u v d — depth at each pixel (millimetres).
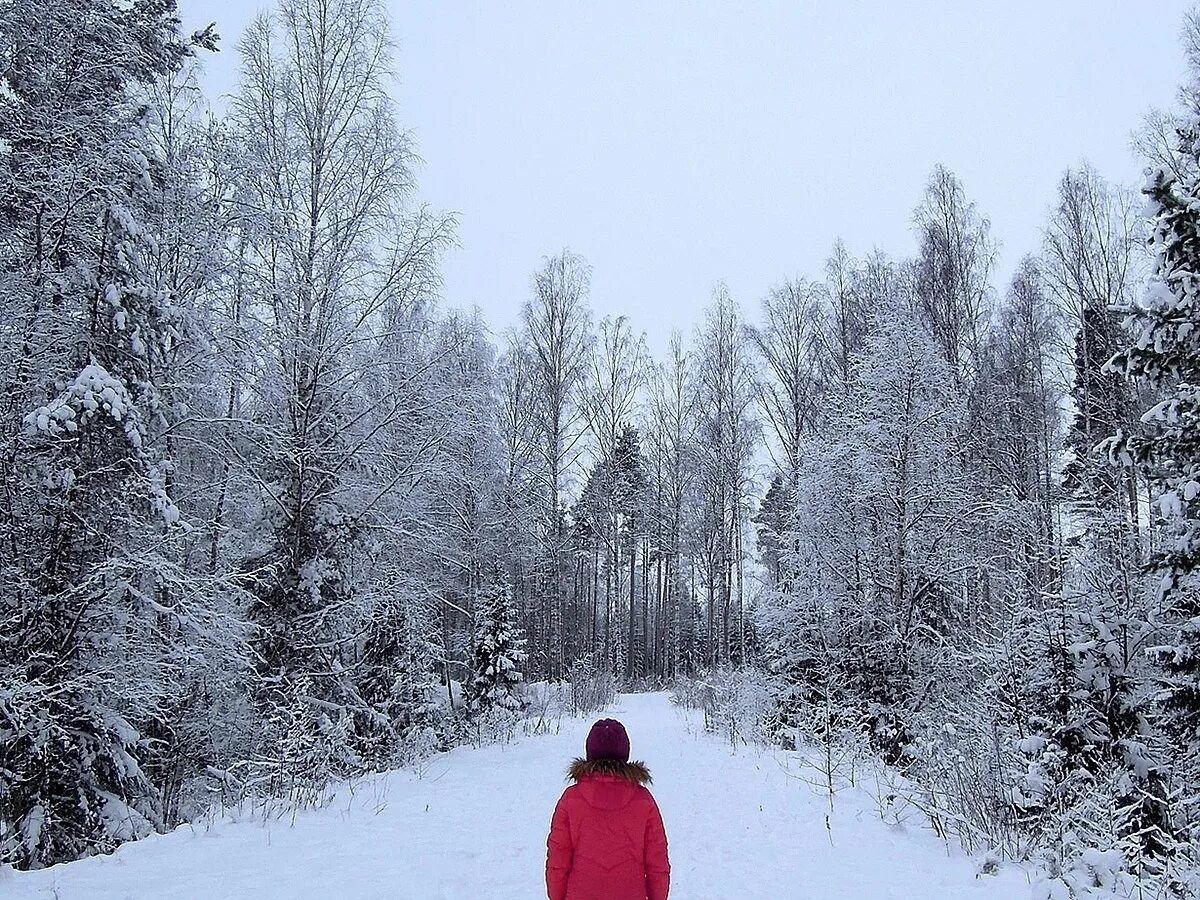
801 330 28109
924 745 11305
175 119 13227
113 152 9961
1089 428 16344
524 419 30516
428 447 14586
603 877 3539
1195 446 7973
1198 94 16625
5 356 9352
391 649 14953
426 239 14477
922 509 15688
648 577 45406
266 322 13500
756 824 8500
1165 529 8883
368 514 14258
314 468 13594
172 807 10898
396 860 6828
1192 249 7949
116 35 11336
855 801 9680
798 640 17250
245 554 13680
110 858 6914
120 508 9688
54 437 9016
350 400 14367
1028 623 10969
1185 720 8508
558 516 32844
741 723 17578
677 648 41656
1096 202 23766
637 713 25422
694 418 38344
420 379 14438
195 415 12578
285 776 10172
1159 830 7559
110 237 9609
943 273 22688
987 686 10844
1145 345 8195
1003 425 22125
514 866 6738
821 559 16609
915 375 15797
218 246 12922
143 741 9805
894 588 15883
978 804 8055
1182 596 8555
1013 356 25359
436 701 16250
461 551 17625
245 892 5793
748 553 34562
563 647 35406
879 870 6566
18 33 10445
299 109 14336
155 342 10422
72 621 9148
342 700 13781
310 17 14672
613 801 3641
